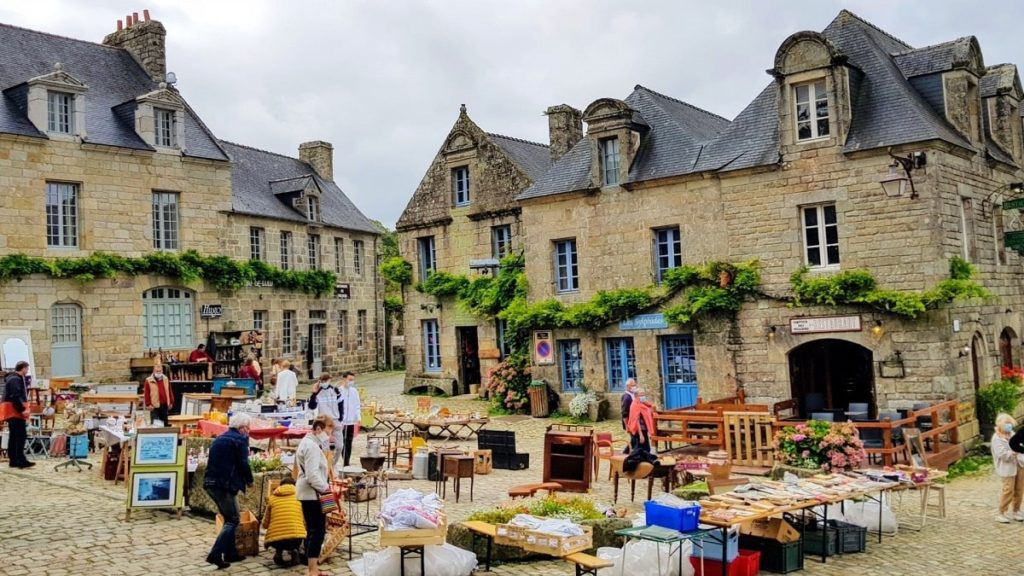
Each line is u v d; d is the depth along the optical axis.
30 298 23.50
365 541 10.48
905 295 17.58
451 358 27.59
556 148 27.25
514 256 25.44
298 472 9.01
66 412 18.53
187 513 11.63
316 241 34.06
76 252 24.66
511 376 24.14
